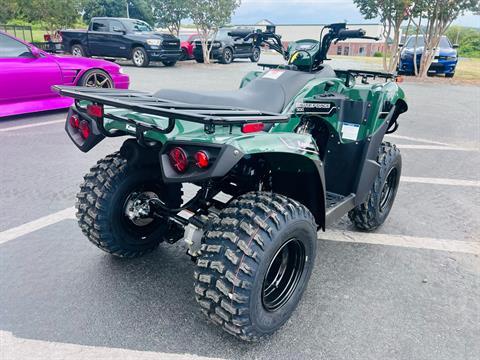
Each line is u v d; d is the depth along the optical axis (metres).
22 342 2.39
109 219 2.95
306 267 2.62
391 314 2.73
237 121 1.97
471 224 4.09
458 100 11.44
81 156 5.72
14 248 3.38
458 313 2.76
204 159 1.99
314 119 3.26
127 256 3.20
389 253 3.52
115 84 8.82
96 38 16.86
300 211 2.40
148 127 2.25
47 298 2.78
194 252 2.42
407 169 5.64
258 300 2.24
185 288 2.95
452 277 3.19
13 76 7.22
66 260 3.24
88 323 2.56
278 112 2.81
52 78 7.79
